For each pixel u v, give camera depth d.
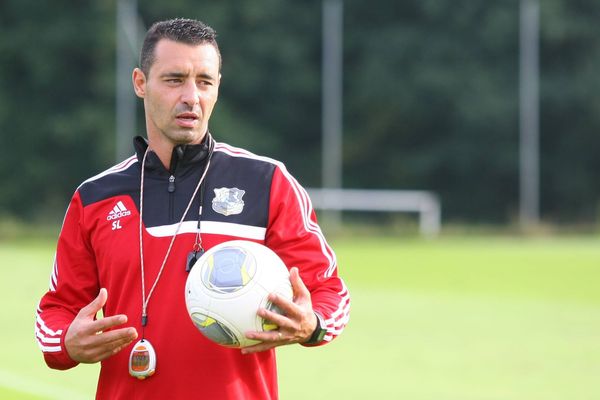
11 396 21.75
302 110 116.88
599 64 113.94
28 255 61.28
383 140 118.44
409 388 23.23
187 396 10.78
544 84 113.56
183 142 11.03
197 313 10.27
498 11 113.94
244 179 11.18
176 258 10.96
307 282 11.06
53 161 109.69
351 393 22.67
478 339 30.42
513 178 116.00
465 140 115.12
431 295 41.75
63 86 111.81
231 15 114.25
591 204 115.94
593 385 23.64
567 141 115.50
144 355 10.77
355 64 118.19
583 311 36.81
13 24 111.88
